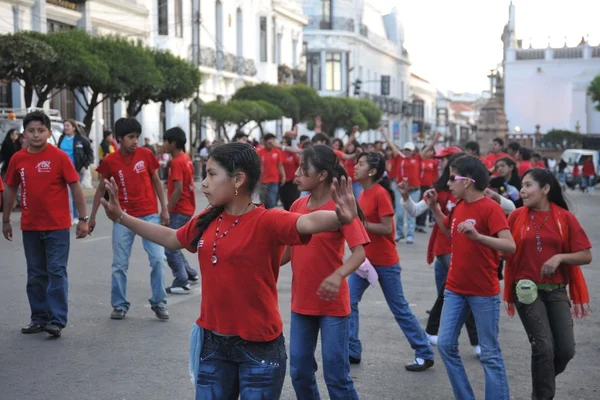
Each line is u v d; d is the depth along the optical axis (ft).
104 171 26.78
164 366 21.58
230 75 147.33
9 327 25.44
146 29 119.24
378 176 21.76
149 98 95.76
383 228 21.35
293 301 16.61
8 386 19.62
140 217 27.02
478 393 20.21
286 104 137.69
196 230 13.34
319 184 16.69
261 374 12.94
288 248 17.12
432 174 56.95
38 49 73.26
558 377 21.79
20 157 24.32
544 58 255.91
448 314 18.10
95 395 19.12
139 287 32.65
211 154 13.00
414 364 21.91
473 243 17.75
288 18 181.47
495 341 17.80
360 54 238.48
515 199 26.20
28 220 24.21
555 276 19.06
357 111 161.99
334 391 16.37
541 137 222.69
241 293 12.84
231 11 150.20
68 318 26.89
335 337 16.15
